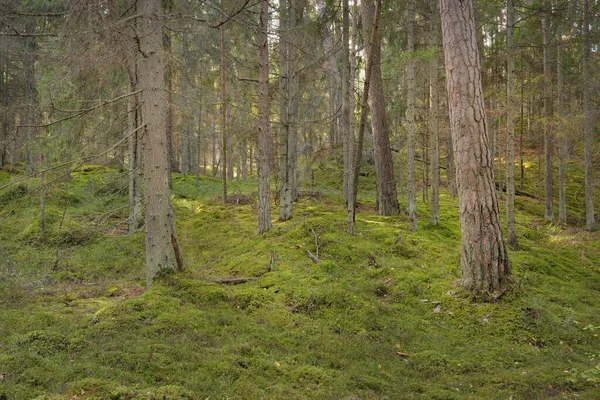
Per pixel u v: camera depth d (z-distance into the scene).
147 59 6.87
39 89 6.86
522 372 4.93
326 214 13.23
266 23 10.73
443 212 15.27
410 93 11.05
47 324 5.38
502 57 12.58
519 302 6.57
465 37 7.07
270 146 16.19
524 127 29.02
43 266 9.86
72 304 6.65
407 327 6.13
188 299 6.28
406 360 5.22
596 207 19.94
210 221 14.31
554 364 5.22
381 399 4.16
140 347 4.65
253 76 16.16
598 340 5.98
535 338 5.91
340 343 5.42
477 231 6.95
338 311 6.39
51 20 7.39
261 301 6.55
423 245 9.67
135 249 11.42
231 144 16.84
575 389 4.60
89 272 9.75
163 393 3.74
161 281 6.71
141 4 6.82
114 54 6.40
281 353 5.04
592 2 16.67
